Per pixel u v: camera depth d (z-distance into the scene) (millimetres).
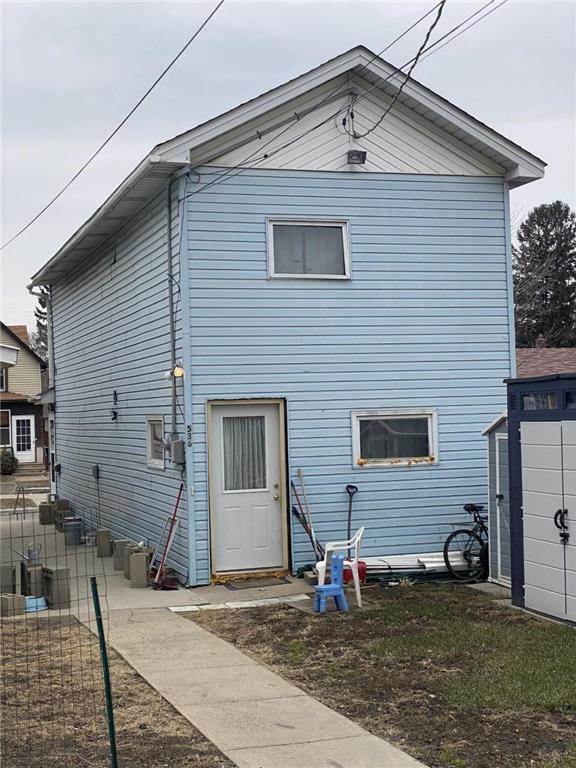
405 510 12742
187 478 11797
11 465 41188
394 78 12477
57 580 10758
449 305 13094
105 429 16922
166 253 12484
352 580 11539
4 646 8836
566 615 9398
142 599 11133
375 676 7555
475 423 13141
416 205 12984
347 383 12555
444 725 6293
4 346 10094
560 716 6453
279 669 7898
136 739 6109
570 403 9375
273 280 12242
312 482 12375
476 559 12211
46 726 6406
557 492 9539
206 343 11922
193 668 7945
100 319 17031
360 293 12664
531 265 47375
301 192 12422
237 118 11758
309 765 5578
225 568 12031
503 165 13406
